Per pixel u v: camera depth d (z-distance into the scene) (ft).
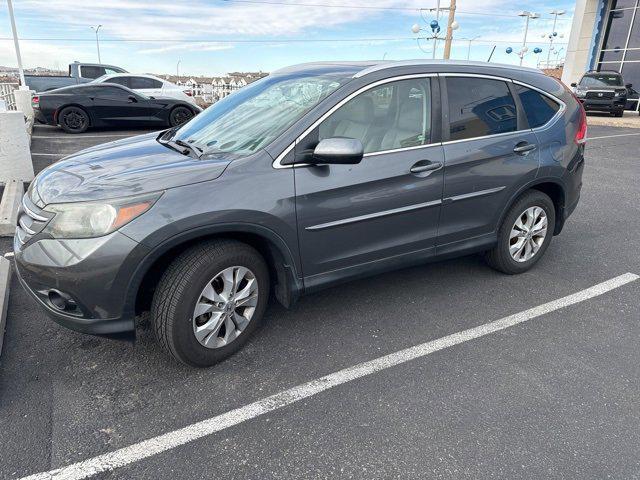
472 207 11.76
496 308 11.85
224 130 10.55
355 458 7.25
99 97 40.14
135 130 43.11
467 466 7.12
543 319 11.37
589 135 44.96
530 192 12.99
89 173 8.97
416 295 12.44
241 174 8.71
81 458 7.18
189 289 8.47
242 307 9.62
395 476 6.93
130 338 8.52
